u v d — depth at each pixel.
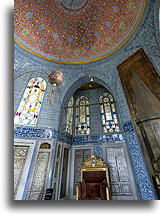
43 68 4.81
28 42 4.48
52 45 4.83
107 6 4.09
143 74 3.35
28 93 4.41
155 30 3.31
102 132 5.06
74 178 4.50
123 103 3.91
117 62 4.43
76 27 4.66
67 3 4.18
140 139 3.03
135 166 3.07
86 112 5.92
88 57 5.11
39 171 3.49
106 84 4.64
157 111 2.72
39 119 4.19
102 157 4.50
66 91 4.97
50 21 4.41
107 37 4.62
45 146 3.92
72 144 5.17
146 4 3.43
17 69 4.27
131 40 4.01
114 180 4.01
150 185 2.61
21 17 4.04
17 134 3.68
